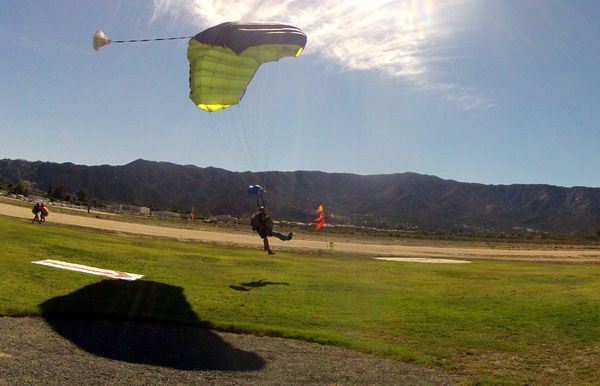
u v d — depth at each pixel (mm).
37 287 14445
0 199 63688
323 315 14625
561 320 14562
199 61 15977
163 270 20078
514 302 17266
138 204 177375
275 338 12102
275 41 15008
